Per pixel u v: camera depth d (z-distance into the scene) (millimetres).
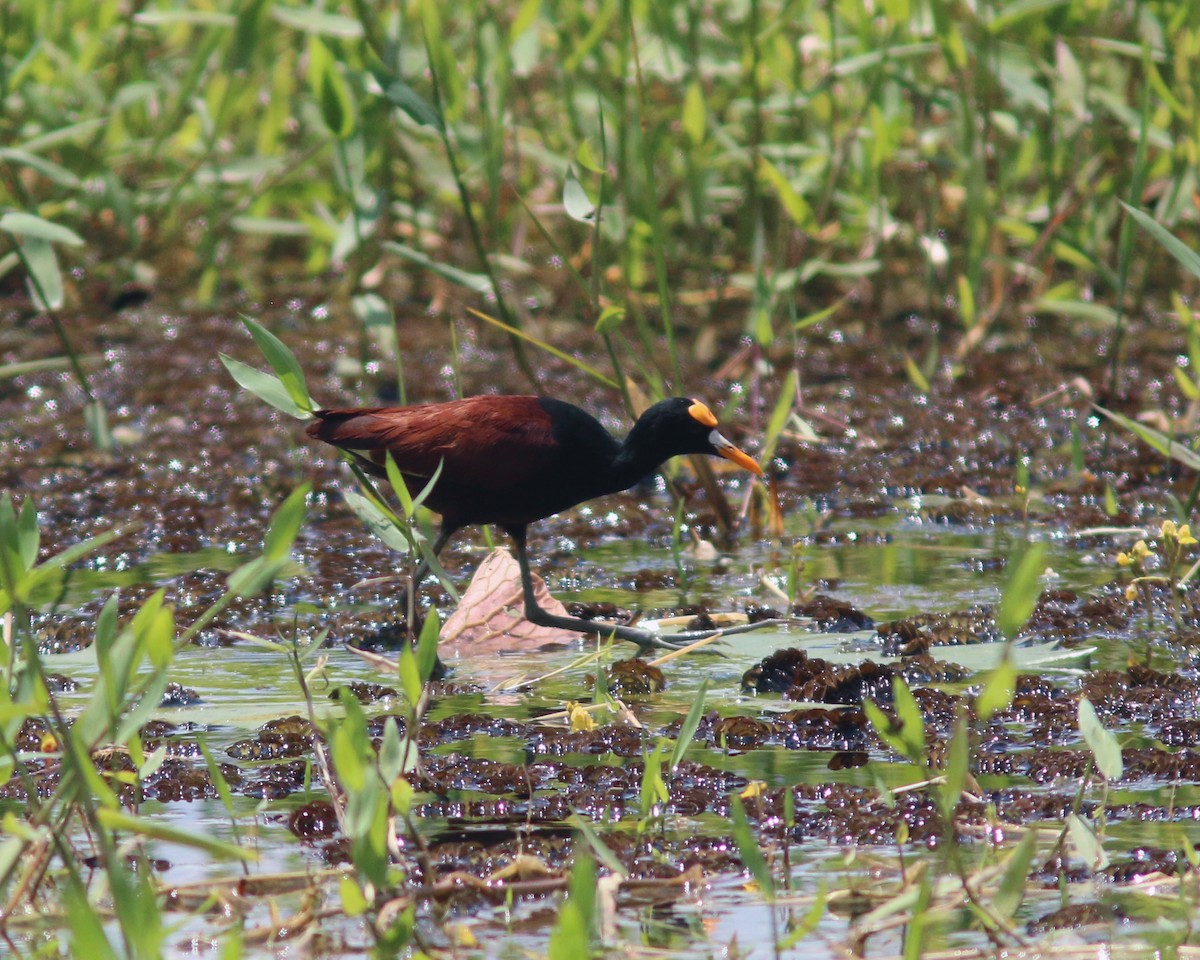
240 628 10250
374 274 18000
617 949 5832
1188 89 14750
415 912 6109
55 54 17406
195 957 5840
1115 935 5859
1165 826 6863
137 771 7527
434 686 9211
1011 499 13000
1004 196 17125
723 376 15930
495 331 17312
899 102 16406
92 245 19188
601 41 17031
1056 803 7047
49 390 16062
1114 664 9234
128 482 13562
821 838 6852
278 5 15359
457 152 17203
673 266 18297
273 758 7945
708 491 12586
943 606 10461
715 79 18328
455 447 10039
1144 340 16656
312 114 17672
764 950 5812
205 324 17906
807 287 18578
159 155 18625
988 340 16875
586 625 9828
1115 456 13766
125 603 10555
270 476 13711
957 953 5746
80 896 5438
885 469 13828
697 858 6602
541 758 7914
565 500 10383
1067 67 15750
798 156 17172
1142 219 10305
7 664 6641
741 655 9750
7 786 7484
